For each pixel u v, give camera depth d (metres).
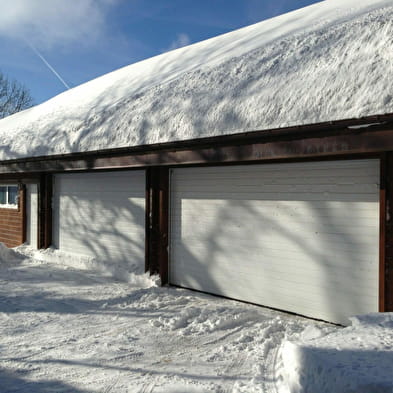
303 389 2.68
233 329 5.08
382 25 5.59
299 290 5.60
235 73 7.11
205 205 6.92
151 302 6.31
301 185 5.61
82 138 8.57
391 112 3.97
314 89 5.11
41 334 4.93
